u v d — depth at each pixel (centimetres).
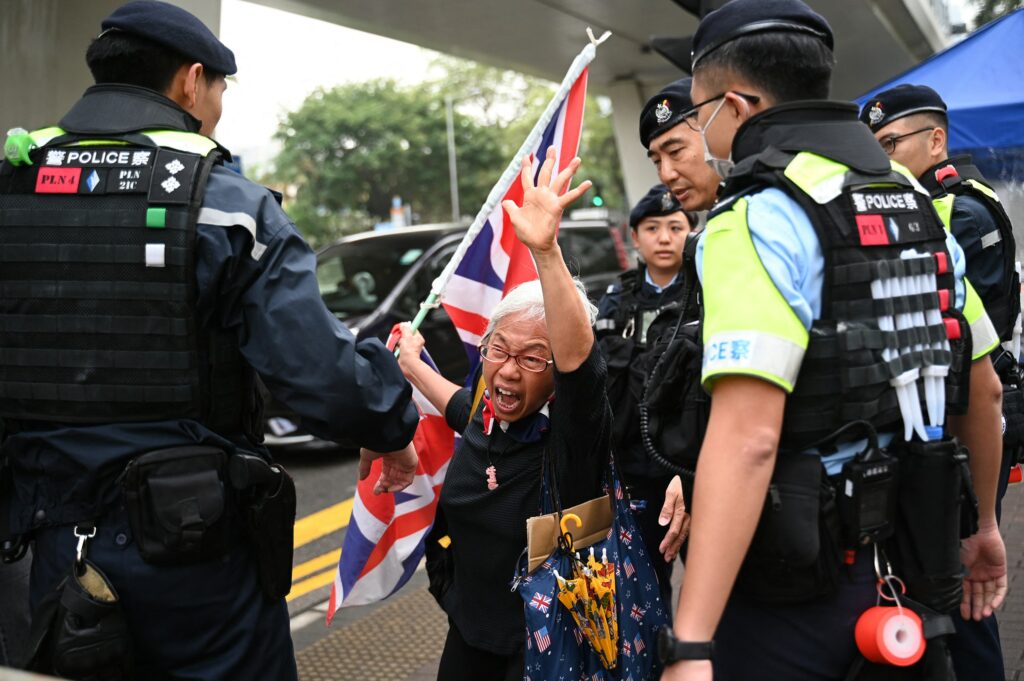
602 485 210
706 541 146
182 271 187
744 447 147
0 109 685
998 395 193
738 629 167
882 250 160
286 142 4988
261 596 203
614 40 1548
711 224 161
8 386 195
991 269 267
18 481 198
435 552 238
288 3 1183
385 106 5034
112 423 192
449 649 230
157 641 192
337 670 369
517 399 209
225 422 199
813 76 167
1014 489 545
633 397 286
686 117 258
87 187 191
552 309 188
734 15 169
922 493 162
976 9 2112
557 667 197
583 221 1006
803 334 151
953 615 218
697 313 197
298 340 188
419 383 261
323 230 4969
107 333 189
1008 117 573
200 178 191
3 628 256
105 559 188
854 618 162
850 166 162
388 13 1273
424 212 5269
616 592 202
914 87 302
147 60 202
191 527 186
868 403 157
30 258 192
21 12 694
